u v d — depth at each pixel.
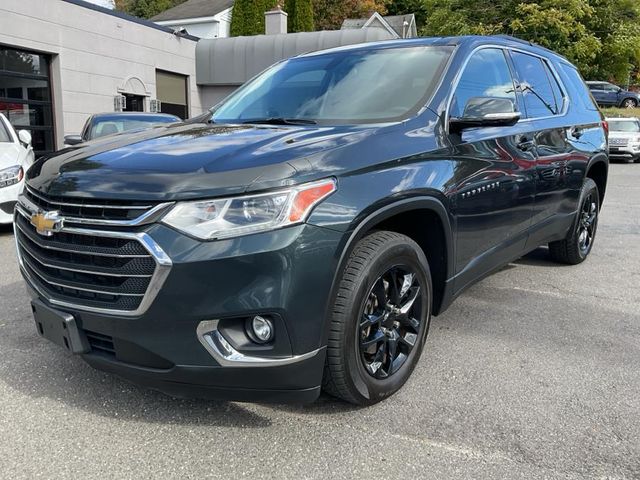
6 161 7.03
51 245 2.49
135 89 17.52
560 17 28.44
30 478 2.28
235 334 2.32
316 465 2.38
